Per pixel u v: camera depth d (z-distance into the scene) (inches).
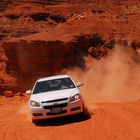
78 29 1539.1
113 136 390.3
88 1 2753.4
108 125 444.1
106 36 1550.2
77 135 411.5
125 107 559.8
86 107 574.2
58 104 485.7
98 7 2689.5
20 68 1385.3
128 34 1633.9
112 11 2591.0
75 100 490.6
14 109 711.1
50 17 2642.7
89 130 429.7
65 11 2687.0
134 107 553.6
